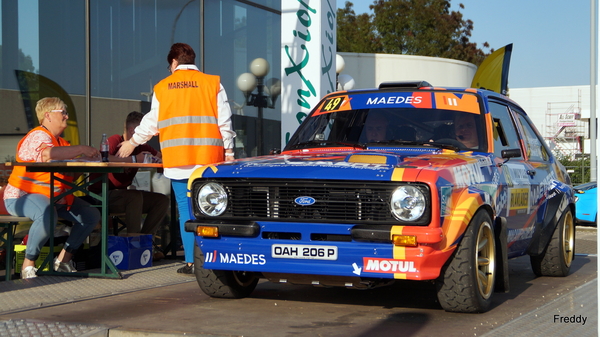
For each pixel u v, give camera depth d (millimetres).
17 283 5590
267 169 4305
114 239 6465
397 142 5070
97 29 8203
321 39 9750
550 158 6695
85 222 6055
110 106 8375
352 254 4070
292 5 9781
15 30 7309
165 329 3887
